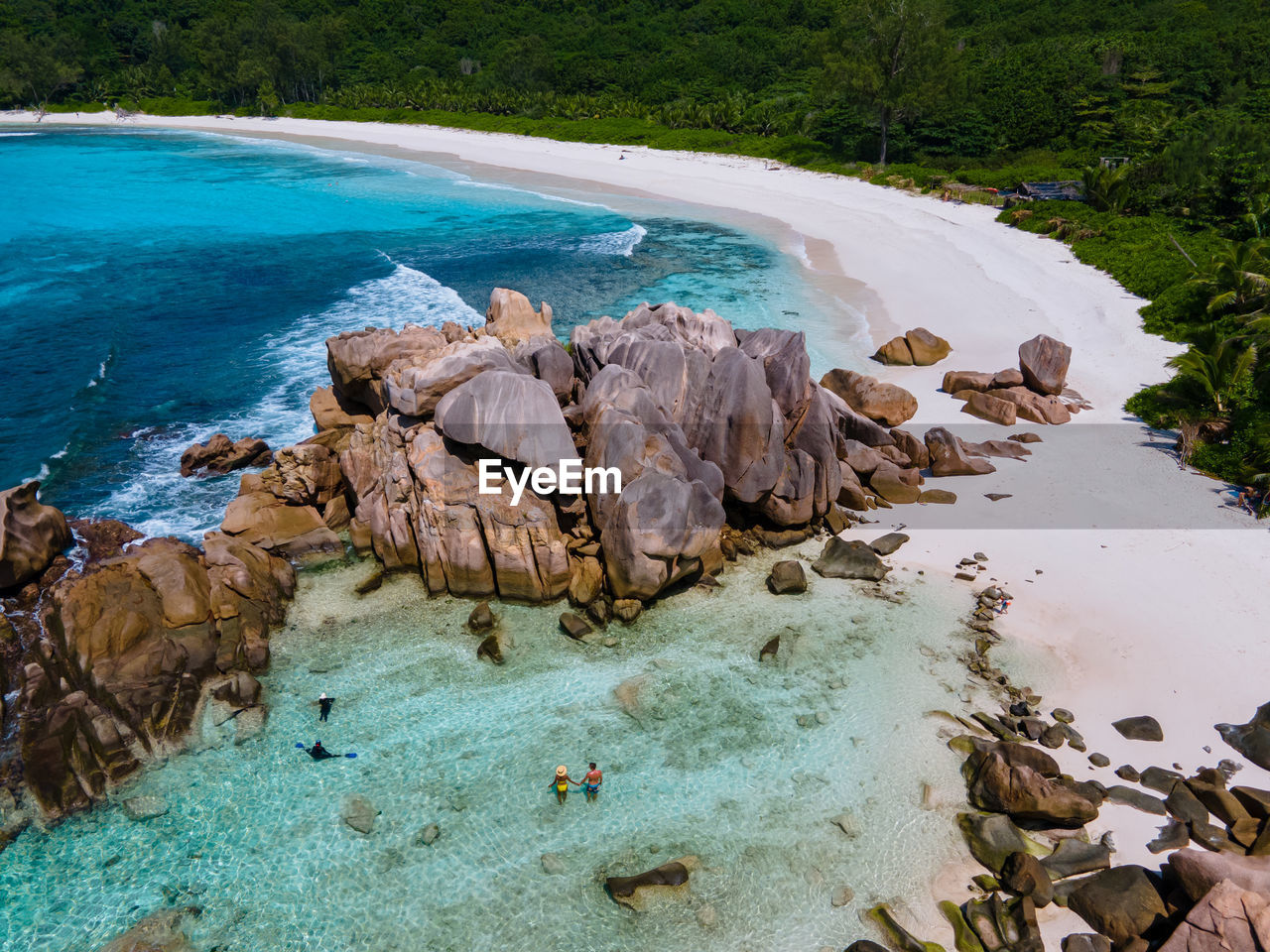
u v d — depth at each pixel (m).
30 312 52.94
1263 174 59.84
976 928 16.92
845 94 90.69
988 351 45.69
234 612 24.81
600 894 17.86
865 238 69.56
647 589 26.00
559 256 67.19
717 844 18.92
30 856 18.55
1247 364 35.06
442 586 27.41
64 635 22.80
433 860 18.64
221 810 19.70
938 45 89.75
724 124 115.19
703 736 21.77
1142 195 66.94
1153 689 23.14
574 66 141.50
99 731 20.81
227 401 40.75
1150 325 47.34
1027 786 19.12
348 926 17.33
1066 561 28.47
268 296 57.03
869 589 27.47
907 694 23.09
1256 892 16.20
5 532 24.91
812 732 21.89
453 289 58.31
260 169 114.50
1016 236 66.38
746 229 74.75
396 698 23.03
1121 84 90.44
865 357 45.25
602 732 21.91
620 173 102.69
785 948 16.84
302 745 21.48
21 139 143.62
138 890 17.94
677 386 29.95
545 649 24.95
